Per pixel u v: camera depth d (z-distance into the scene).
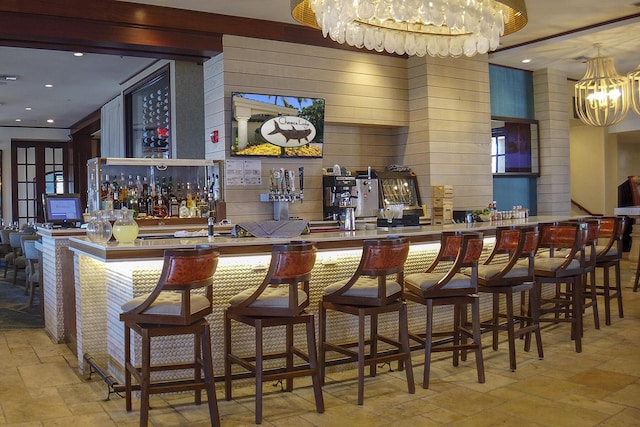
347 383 4.70
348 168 9.00
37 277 8.24
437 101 8.98
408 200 8.71
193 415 4.05
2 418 4.00
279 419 3.95
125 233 4.45
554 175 11.16
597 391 4.41
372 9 4.88
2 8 6.30
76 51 7.29
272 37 7.84
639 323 6.68
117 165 7.41
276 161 8.01
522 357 5.36
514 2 4.95
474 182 9.42
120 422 3.92
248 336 4.69
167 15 7.15
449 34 6.04
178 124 8.29
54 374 5.04
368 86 8.73
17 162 15.77
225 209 7.56
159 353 4.41
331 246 4.75
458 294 4.64
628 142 15.31
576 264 5.62
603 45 9.38
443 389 4.52
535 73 11.19
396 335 5.41
